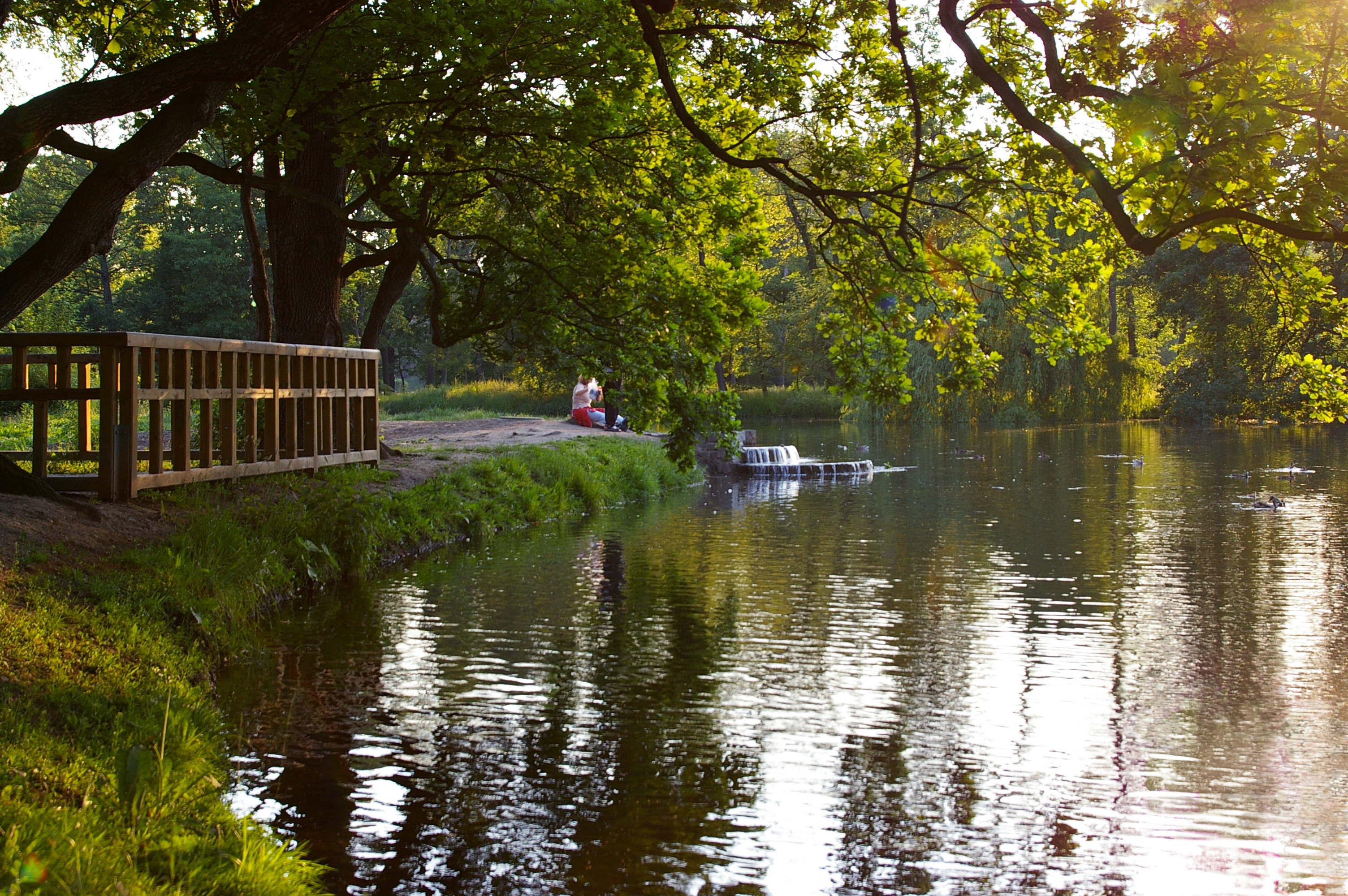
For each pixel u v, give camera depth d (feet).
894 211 29.89
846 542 48.49
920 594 36.65
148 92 25.40
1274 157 20.11
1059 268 31.04
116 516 29.66
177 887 12.60
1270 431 131.13
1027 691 25.29
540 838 16.57
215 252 192.75
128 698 19.03
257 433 41.52
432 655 27.43
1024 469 85.66
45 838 12.21
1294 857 16.63
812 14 32.68
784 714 23.20
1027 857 16.42
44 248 27.43
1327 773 20.21
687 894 14.93
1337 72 19.53
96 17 43.37
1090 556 44.80
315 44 35.09
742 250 41.60
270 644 27.89
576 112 36.55
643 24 27.14
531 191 42.52
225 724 21.16
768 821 17.49
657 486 71.31
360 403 48.06
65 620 21.47
